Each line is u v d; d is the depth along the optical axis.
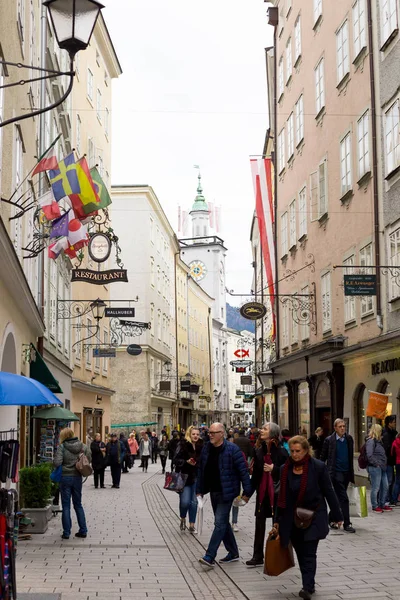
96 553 11.41
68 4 8.09
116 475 26.14
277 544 8.25
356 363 24.17
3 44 12.91
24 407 18.58
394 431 17.25
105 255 24.83
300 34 32.09
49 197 16.16
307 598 8.10
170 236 71.38
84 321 39.38
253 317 31.08
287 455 10.40
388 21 21.55
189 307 84.56
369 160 22.95
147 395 55.59
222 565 10.32
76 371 36.62
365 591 8.46
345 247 25.50
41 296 23.09
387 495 16.86
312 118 29.92
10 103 14.27
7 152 13.99
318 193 28.62
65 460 13.11
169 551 11.65
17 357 17.09
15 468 8.08
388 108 21.55
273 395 39.66
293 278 33.25
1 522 6.77
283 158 35.75
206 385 94.56
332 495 8.29
